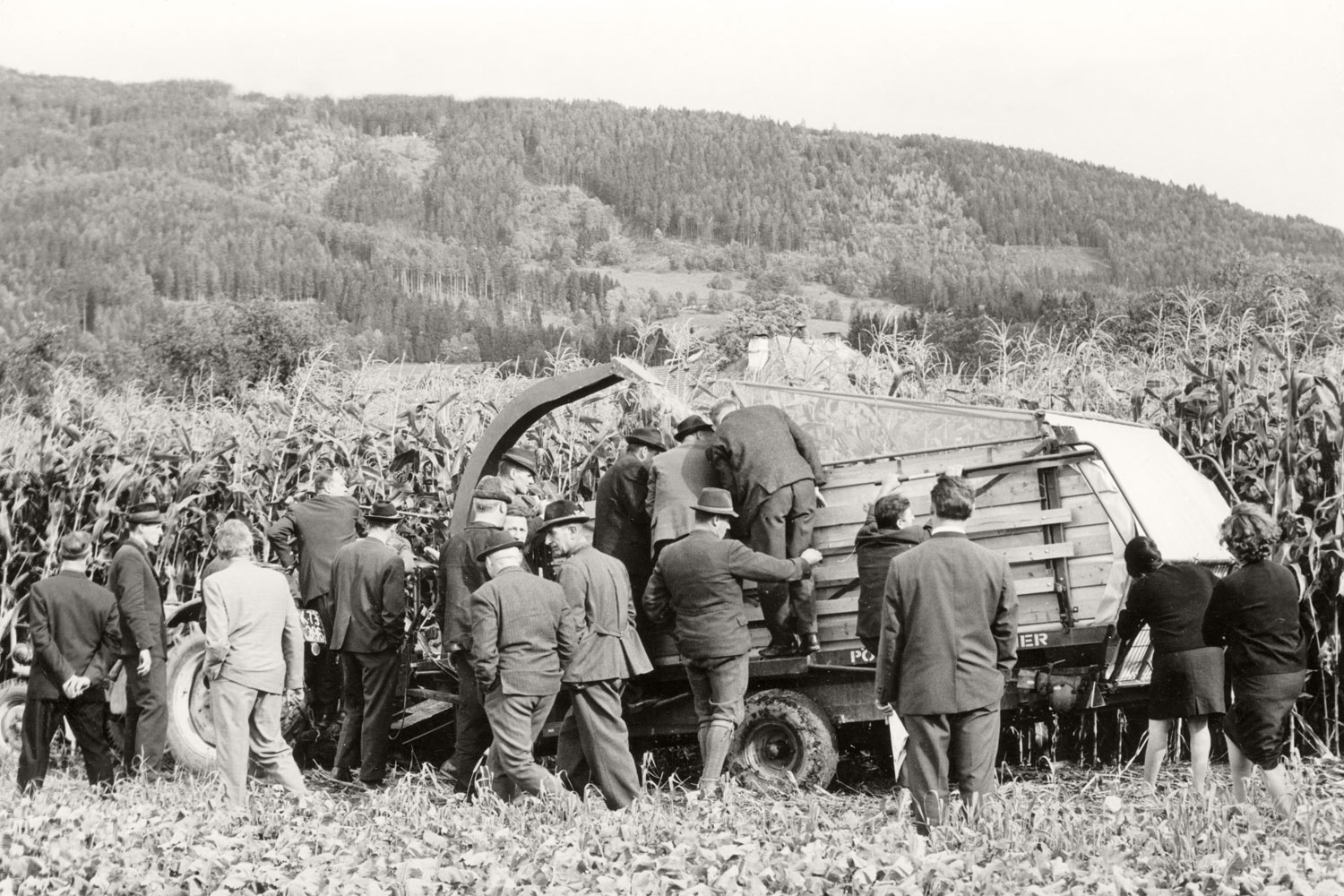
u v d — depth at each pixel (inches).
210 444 462.9
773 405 337.7
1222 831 220.5
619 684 301.0
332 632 352.2
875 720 313.1
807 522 313.3
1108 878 196.5
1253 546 257.4
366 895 206.5
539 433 451.8
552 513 305.3
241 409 488.7
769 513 308.7
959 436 311.3
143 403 503.2
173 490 461.1
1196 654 270.5
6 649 450.0
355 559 349.4
